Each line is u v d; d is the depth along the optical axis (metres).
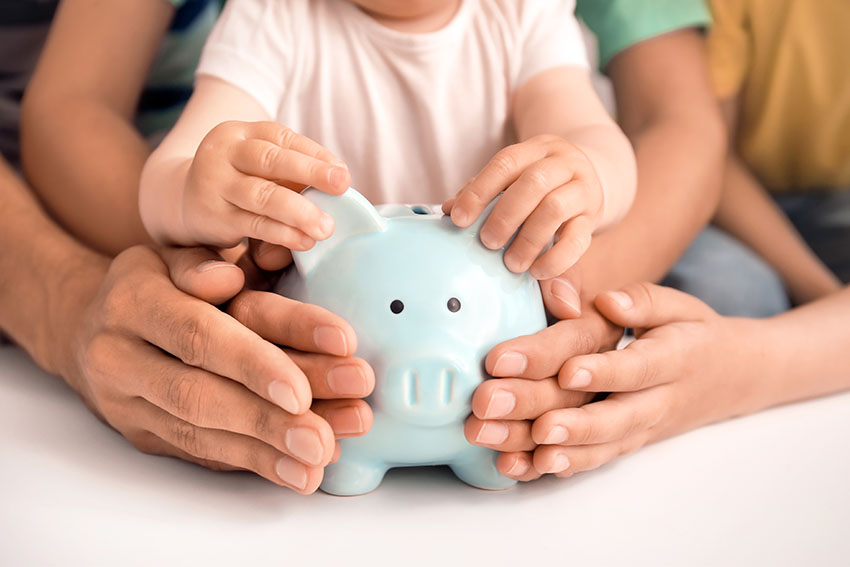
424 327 0.58
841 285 1.23
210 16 1.19
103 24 1.04
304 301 0.61
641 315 0.70
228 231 0.61
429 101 0.91
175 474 0.66
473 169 0.93
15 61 1.21
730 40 1.28
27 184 0.98
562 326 0.63
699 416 0.73
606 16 1.19
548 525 0.59
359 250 0.60
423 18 0.91
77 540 0.56
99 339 0.65
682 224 1.02
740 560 0.54
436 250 0.60
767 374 0.77
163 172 0.70
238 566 0.53
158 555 0.54
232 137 0.61
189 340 0.59
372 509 0.61
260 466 0.58
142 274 0.65
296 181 0.59
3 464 0.66
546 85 0.89
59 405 0.79
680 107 1.14
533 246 0.60
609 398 0.65
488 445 0.59
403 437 0.59
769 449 0.72
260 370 0.55
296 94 0.91
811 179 1.31
